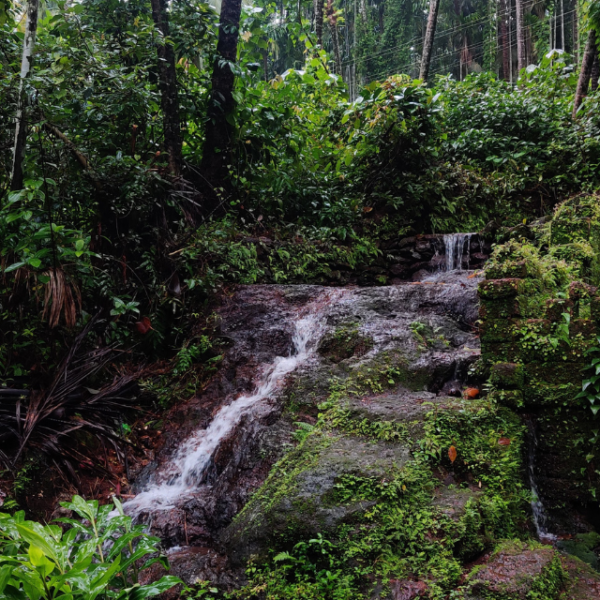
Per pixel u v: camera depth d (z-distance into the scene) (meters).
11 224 4.05
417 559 2.52
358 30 27.66
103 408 3.98
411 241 7.04
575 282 3.44
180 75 6.45
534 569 2.42
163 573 2.79
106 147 5.46
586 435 3.13
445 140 8.42
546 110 8.59
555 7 23.61
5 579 1.43
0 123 4.32
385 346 4.23
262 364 4.57
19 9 5.36
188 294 5.31
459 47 27.45
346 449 3.14
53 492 3.52
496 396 3.34
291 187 7.03
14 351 4.02
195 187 6.37
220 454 3.72
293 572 2.64
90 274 4.53
